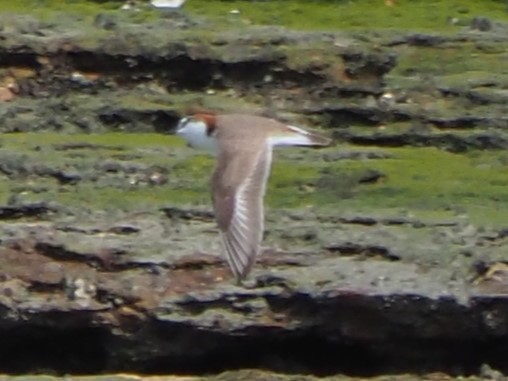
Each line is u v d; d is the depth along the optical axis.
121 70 23.42
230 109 22.98
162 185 20.61
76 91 23.39
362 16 26.02
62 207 19.42
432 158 22.17
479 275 18.48
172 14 24.73
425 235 19.02
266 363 18.47
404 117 23.14
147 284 18.33
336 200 20.34
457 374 18.56
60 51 23.36
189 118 14.02
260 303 18.22
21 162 20.75
